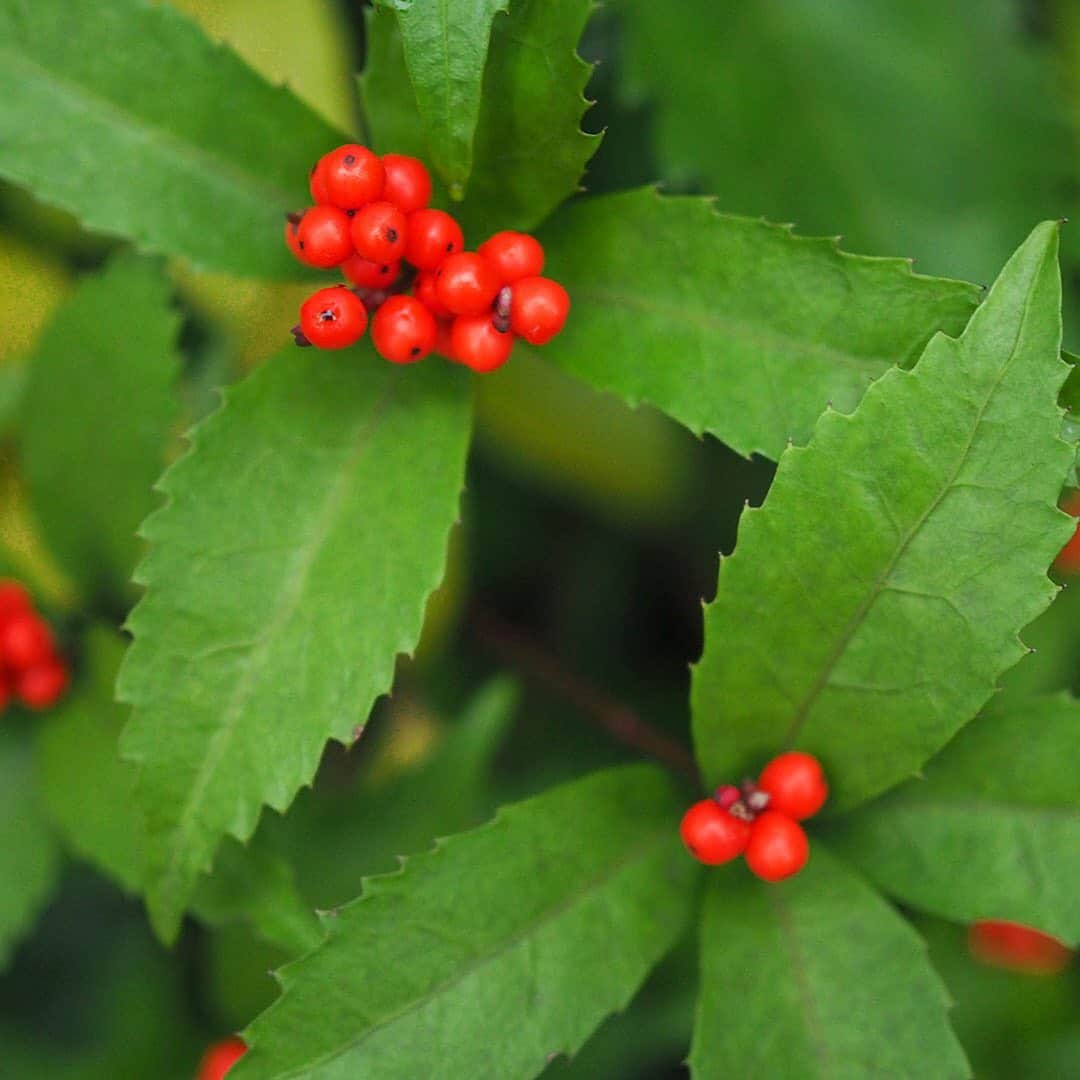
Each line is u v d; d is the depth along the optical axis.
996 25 0.58
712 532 0.62
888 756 0.54
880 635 0.53
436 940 0.53
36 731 0.57
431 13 0.52
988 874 0.55
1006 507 0.52
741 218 0.54
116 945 0.62
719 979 0.54
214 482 0.54
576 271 0.54
